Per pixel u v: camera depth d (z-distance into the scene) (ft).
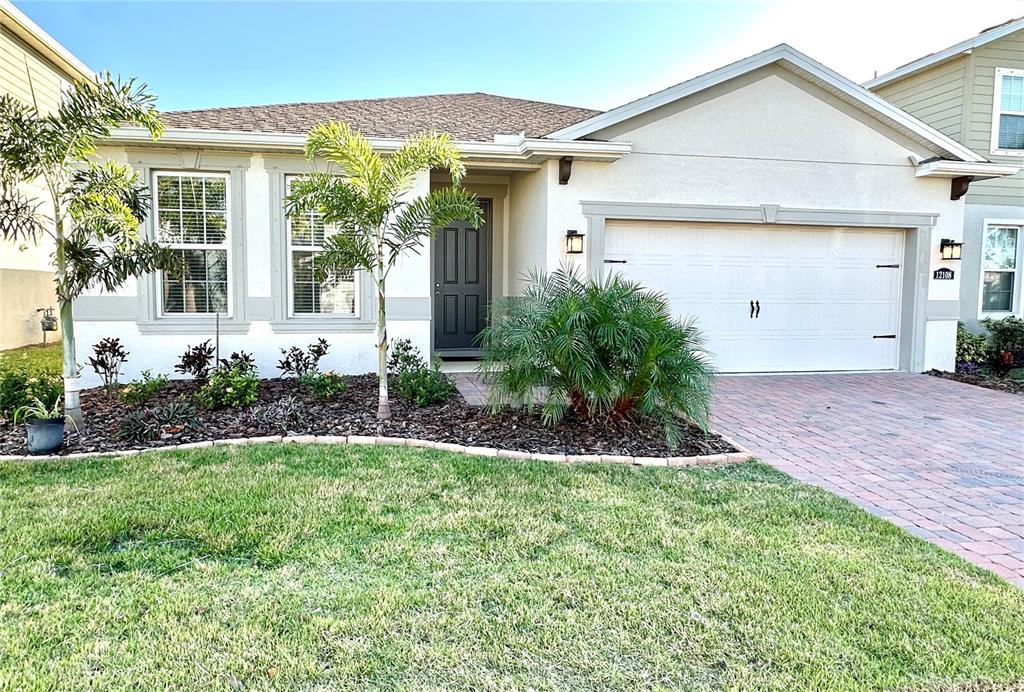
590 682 7.91
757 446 19.42
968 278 38.09
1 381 20.53
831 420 22.97
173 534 11.84
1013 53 37.52
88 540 11.49
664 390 18.53
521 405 19.95
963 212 34.32
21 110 17.48
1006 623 9.39
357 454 17.19
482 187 35.37
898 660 8.49
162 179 26.78
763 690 7.83
